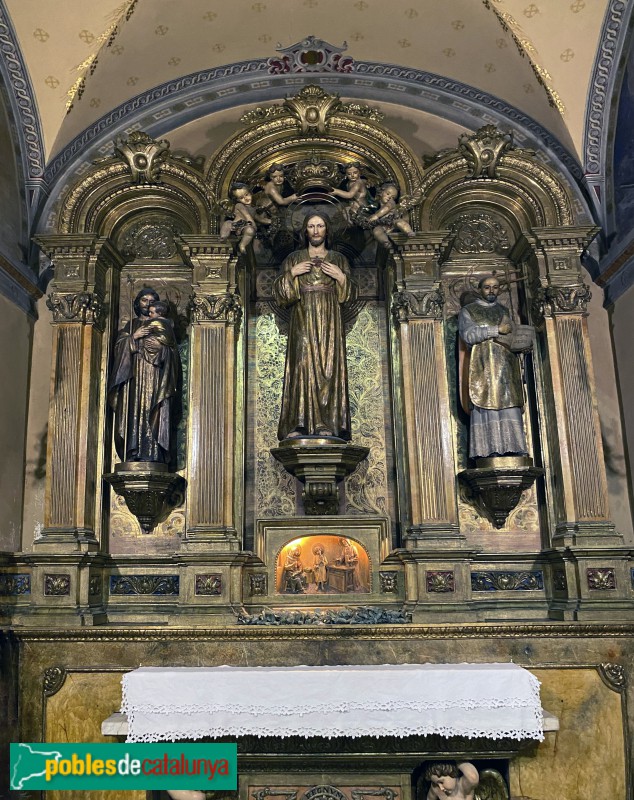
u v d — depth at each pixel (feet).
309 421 23.11
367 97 27.17
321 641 20.54
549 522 22.76
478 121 26.86
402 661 20.36
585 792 19.69
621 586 21.18
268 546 23.06
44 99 24.67
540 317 23.90
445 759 18.83
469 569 21.98
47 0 23.06
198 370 23.29
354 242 26.07
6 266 23.00
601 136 25.35
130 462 22.66
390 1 24.53
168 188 24.61
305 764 18.90
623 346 24.13
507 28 24.39
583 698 20.12
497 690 18.03
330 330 23.71
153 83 26.23
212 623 21.18
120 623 22.21
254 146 24.82
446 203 25.25
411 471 22.68
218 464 22.62
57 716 20.30
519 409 22.95
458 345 24.12
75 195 24.26
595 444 22.49
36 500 23.93
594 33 24.06
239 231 23.90
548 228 23.81
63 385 22.91
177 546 23.39
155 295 24.14
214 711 17.98
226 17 24.86
